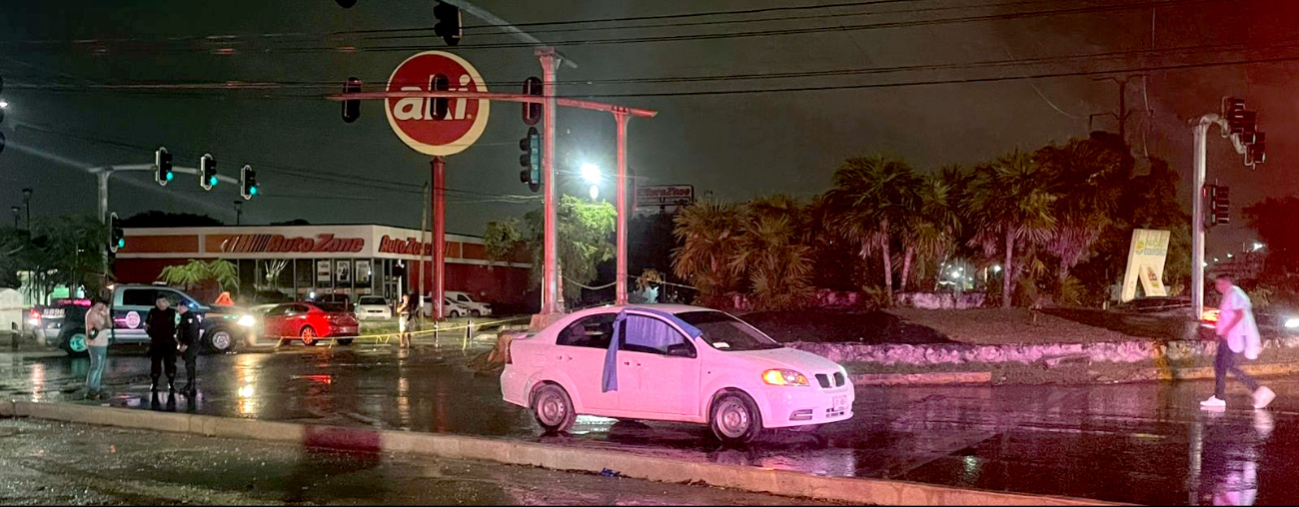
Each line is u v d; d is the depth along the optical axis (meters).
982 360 17.98
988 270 25.06
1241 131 21.20
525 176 21.22
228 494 8.77
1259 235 49.19
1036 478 9.05
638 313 11.77
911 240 23.12
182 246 65.69
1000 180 23.36
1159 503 8.09
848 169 23.27
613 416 11.65
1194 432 11.54
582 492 8.76
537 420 12.50
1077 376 17.11
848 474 9.32
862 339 19.45
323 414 13.64
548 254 21.12
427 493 8.75
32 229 46.44
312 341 29.52
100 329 16.02
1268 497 8.28
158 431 12.56
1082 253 25.45
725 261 24.08
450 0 16.64
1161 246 26.03
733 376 10.94
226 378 19.08
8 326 42.12
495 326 43.22
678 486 8.99
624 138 23.98
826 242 24.59
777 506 8.22
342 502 8.44
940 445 10.81
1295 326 23.17
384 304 54.53
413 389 16.80
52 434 12.37
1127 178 29.47
